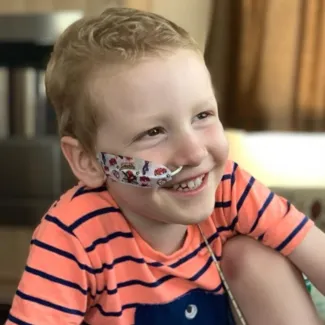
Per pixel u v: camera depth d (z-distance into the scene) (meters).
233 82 1.77
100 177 0.78
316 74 1.73
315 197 1.46
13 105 1.76
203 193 0.73
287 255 0.86
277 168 1.95
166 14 1.86
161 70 0.70
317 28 1.71
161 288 0.79
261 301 0.85
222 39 1.75
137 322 0.80
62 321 0.73
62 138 0.79
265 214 0.84
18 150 1.71
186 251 0.82
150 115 0.70
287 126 1.75
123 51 0.71
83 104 0.74
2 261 1.84
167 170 0.71
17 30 1.67
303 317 0.85
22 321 0.72
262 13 1.72
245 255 0.86
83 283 0.76
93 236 0.77
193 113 0.71
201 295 0.83
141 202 0.74
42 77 1.75
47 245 0.76
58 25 1.66
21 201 1.72
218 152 0.73
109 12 0.79
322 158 1.94
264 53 1.73
